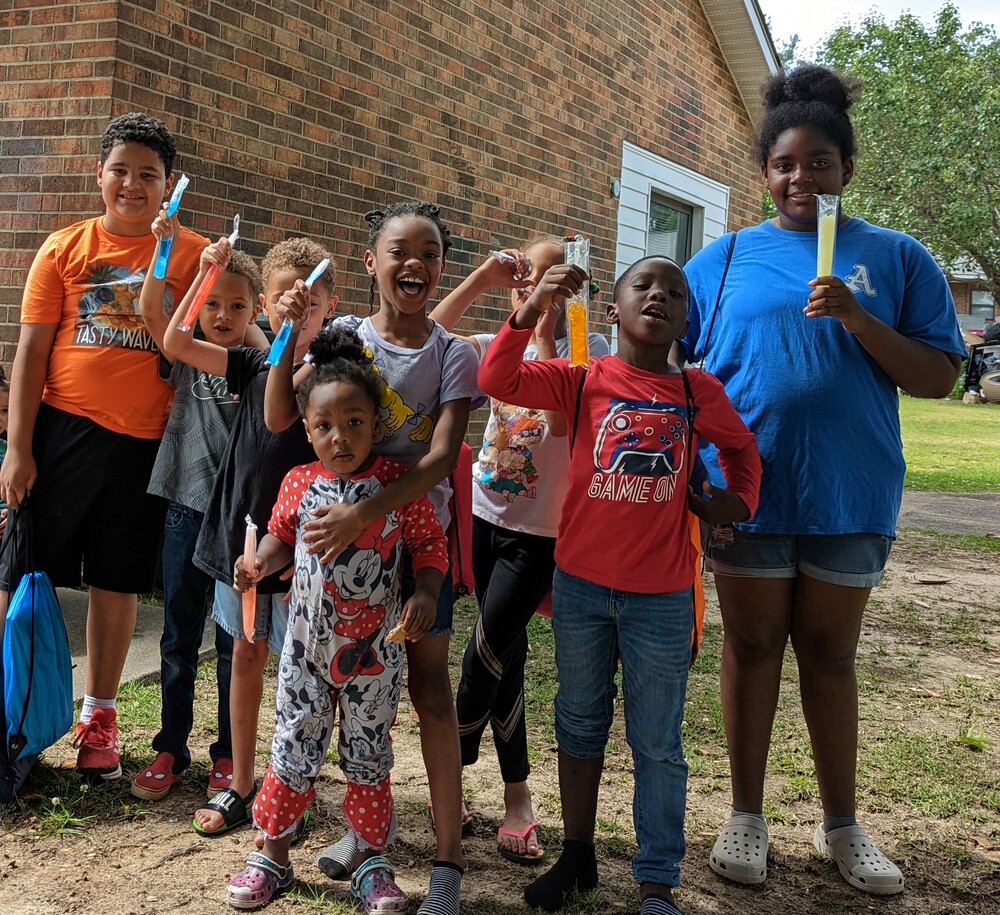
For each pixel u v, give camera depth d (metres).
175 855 2.98
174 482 3.37
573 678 2.85
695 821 3.41
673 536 2.75
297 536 2.79
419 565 2.77
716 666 5.17
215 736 3.88
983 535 9.77
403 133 7.22
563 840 3.10
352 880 2.80
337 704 2.84
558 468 3.11
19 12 5.29
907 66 30.16
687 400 2.80
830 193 3.07
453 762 2.79
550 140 8.90
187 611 3.44
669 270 2.76
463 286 3.23
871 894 3.00
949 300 3.08
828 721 3.13
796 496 3.00
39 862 2.90
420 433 2.86
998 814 3.57
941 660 5.51
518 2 8.36
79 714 3.95
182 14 5.48
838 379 2.99
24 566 3.41
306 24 6.32
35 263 3.51
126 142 3.43
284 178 6.24
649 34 10.23
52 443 3.46
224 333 3.38
